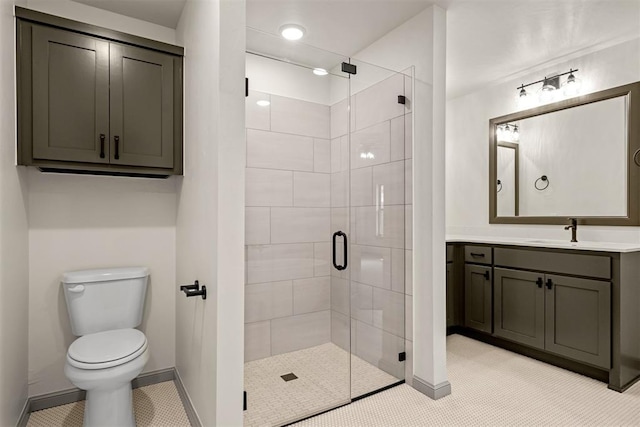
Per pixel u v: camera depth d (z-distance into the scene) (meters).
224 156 1.49
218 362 1.47
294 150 2.40
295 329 2.43
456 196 3.83
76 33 1.89
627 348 2.23
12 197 1.65
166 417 1.93
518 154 3.29
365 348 2.40
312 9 2.16
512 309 2.76
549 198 3.06
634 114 2.55
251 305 2.28
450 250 3.18
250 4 2.10
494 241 2.90
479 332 3.13
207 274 1.63
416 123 2.21
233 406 1.50
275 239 2.37
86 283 1.97
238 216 1.52
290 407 1.98
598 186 2.76
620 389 2.17
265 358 2.32
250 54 2.20
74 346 1.73
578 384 2.28
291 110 2.36
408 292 2.27
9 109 1.62
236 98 1.52
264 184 2.33
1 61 1.51
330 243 2.57
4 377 1.52
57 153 1.83
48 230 2.02
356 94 2.43
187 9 2.07
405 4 2.11
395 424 1.85
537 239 3.11
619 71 2.62
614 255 2.19
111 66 1.98
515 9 2.16
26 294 1.89
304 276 2.48
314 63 2.40
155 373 2.34
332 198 2.55
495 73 3.17
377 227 2.39
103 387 1.60
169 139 2.14
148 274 2.19
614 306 2.20
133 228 2.28
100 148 1.94
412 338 2.26
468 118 3.71
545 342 2.54
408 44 2.28
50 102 1.82
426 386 2.15
